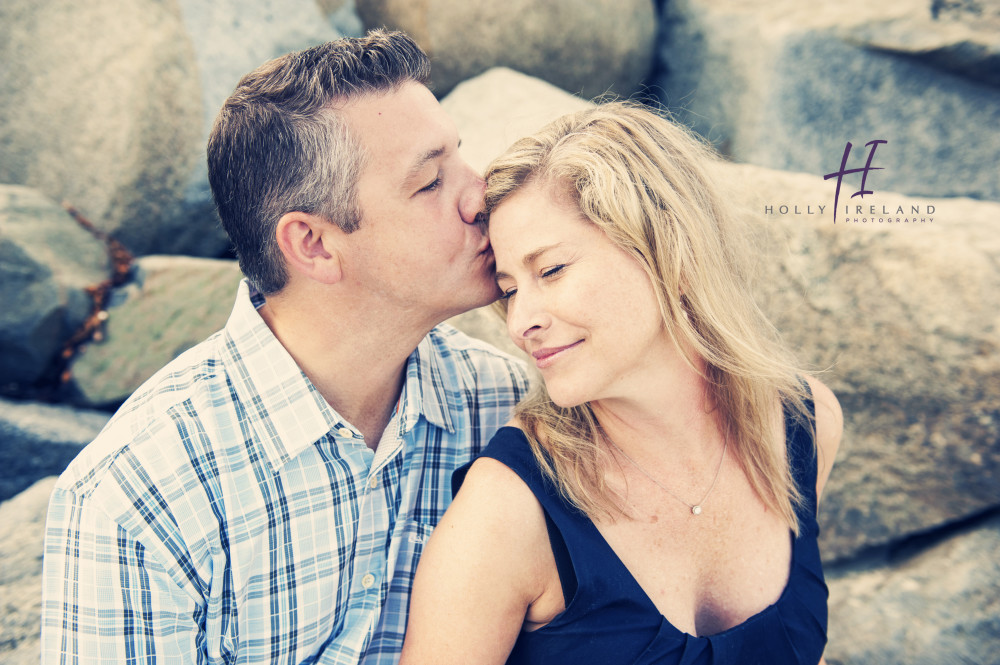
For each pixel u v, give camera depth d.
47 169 3.35
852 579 2.32
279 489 1.31
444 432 1.50
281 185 1.25
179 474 1.24
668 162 1.21
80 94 3.29
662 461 1.30
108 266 3.15
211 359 1.36
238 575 1.29
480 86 3.33
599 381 1.17
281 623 1.33
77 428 2.75
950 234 2.18
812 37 3.70
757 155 3.69
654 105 4.32
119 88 3.23
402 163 1.23
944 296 2.10
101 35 3.30
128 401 1.35
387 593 1.43
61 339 2.96
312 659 1.39
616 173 1.13
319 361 1.37
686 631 1.25
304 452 1.32
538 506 1.20
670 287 1.18
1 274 2.85
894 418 2.22
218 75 3.25
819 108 3.74
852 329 2.22
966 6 3.81
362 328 1.33
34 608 1.85
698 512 1.30
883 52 3.77
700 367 1.31
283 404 1.30
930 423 2.17
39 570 1.96
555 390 1.18
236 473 1.28
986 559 2.17
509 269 1.19
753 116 3.72
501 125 3.01
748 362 1.28
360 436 1.34
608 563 1.20
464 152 2.87
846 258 2.22
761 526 1.36
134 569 1.21
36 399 2.93
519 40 3.68
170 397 1.30
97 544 1.19
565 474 1.23
